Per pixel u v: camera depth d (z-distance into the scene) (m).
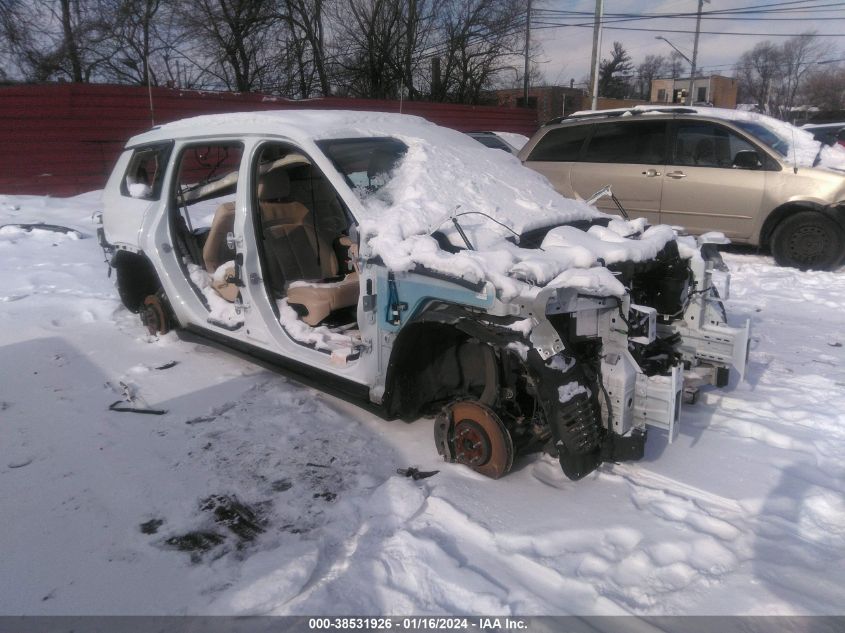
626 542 2.99
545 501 3.29
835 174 8.05
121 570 2.88
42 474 3.67
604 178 9.38
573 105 34.28
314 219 5.14
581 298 3.13
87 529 3.18
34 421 4.31
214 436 4.07
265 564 2.85
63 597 2.72
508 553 2.91
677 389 3.21
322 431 4.11
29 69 21.69
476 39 27.30
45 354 5.52
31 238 9.14
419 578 2.75
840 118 45.34
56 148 13.62
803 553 2.92
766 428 3.98
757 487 3.43
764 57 54.75
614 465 3.65
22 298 6.98
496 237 3.66
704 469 3.61
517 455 3.59
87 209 11.42
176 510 3.32
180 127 5.43
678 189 8.85
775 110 51.28
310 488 3.49
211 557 2.96
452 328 3.54
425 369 3.78
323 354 4.20
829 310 6.72
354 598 2.66
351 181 4.04
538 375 3.10
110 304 6.78
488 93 29.03
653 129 9.09
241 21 23.44
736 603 2.63
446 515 3.17
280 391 4.71
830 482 3.49
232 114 5.03
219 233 5.41
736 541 3.00
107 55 22.66
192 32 23.20
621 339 3.22
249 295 4.52
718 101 49.53
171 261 5.39
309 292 4.46
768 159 8.43
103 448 3.94
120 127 14.30
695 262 4.17
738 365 4.11
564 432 3.11
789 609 2.59
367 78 25.83
